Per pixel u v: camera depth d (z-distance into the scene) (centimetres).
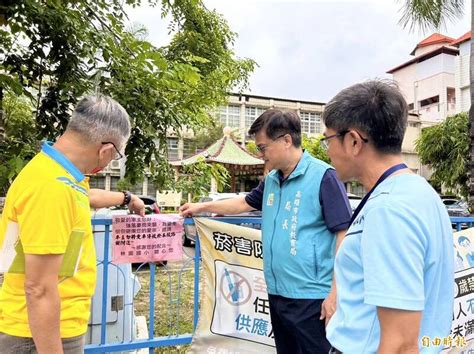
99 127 133
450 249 98
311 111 2775
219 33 577
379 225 90
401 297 83
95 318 228
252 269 211
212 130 1948
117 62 317
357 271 99
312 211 167
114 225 195
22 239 122
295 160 175
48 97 340
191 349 206
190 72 321
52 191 123
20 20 312
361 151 102
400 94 101
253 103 2644
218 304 209
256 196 203
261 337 209
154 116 322
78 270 140
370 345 94
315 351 164
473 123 442
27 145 290
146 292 459
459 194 1471
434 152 1459
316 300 165
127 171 337
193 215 213
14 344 131
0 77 285
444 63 2584
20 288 133
